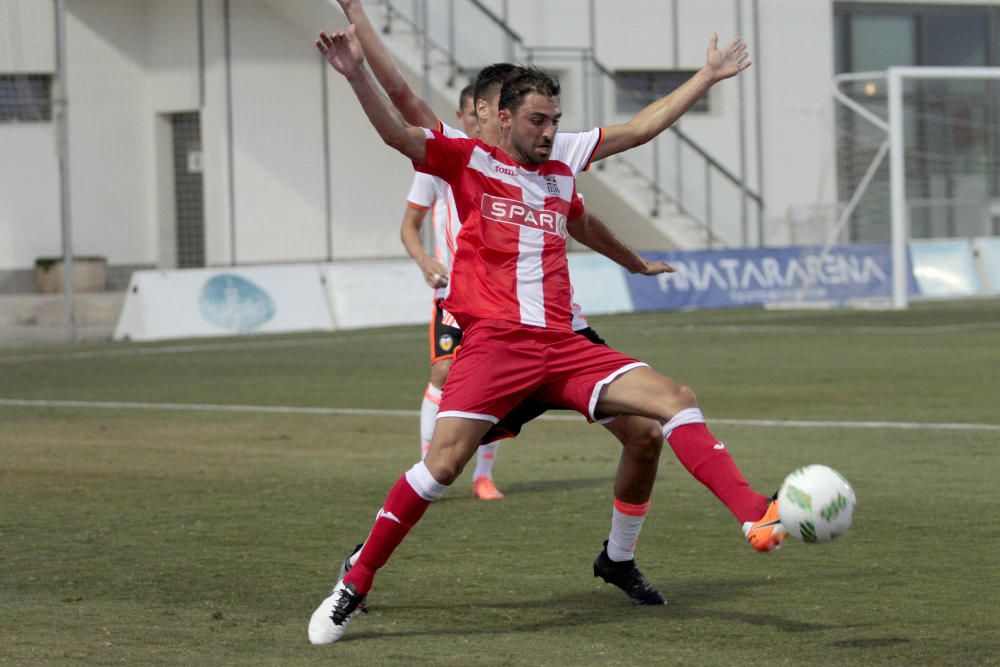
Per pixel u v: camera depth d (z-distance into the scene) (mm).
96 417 38625
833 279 83562
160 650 15047
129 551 20688
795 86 102000
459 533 21891
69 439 34094
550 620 16359
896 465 27812
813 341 59156
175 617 16641
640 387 15531
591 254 79500
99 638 15609
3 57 87000
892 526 21734
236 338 68188
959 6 107125
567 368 15938
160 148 92625
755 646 14977
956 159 100875
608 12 97438
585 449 31500
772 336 62250
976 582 17891
